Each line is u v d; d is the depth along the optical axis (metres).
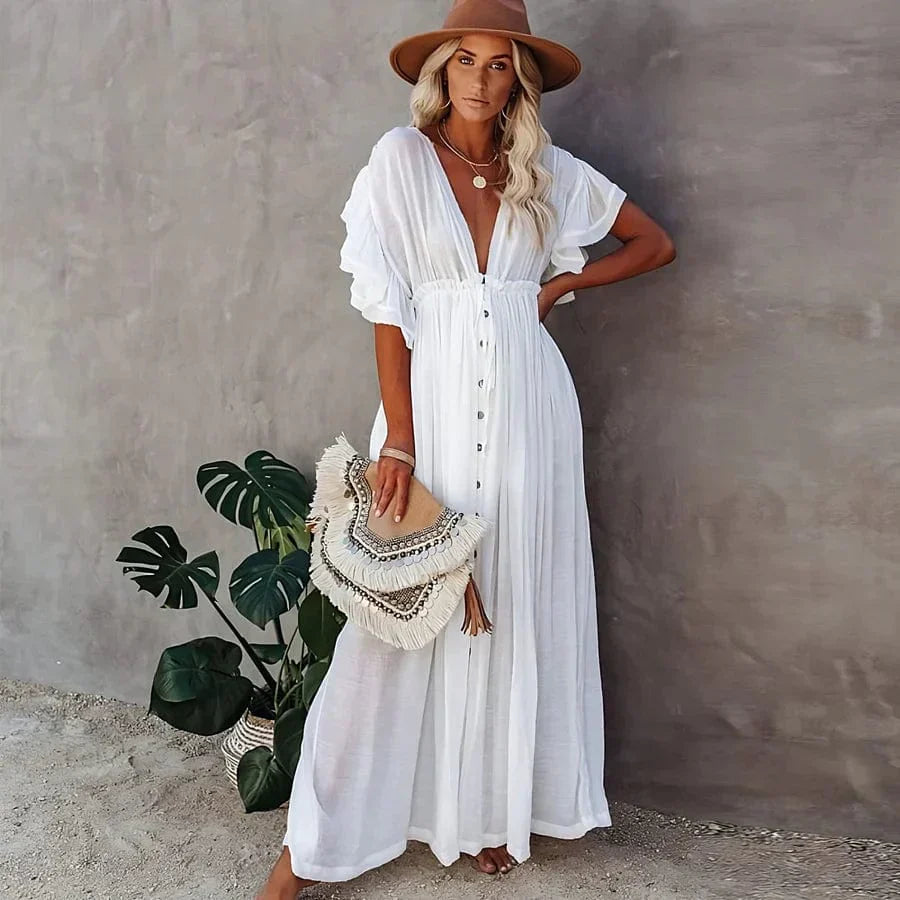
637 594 2.98
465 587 2.39
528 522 2.52
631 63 2.83
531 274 2.58
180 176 3.42
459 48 2.45
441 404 2.51
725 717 2.92
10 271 3.73
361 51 3.12
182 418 3.52
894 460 2.70
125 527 3.66
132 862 2.74
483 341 2.48
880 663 2.77
